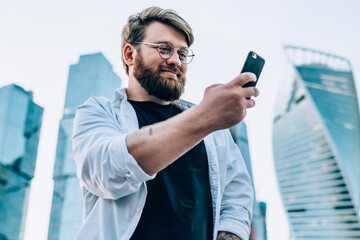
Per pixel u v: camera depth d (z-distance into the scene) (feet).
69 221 249.75
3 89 247.09
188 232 4.85
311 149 387.96
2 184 216.33
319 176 373.20
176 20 5.89
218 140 6.15
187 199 5.09
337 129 386.73
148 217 4.82
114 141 4.18
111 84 319.47
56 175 268.21
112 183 4.17
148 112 6.07
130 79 6.33
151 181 5.01
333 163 367.04
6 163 223.71
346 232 338.54
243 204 5.76
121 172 4.04
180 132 3.74
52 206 257.96
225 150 5.99
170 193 5.00
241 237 5.25
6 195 216.33
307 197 372.79
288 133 417.90
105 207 4.76
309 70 433.89
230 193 5.96
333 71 437.99
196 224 4.99
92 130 4.88
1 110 237.04
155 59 5.80
